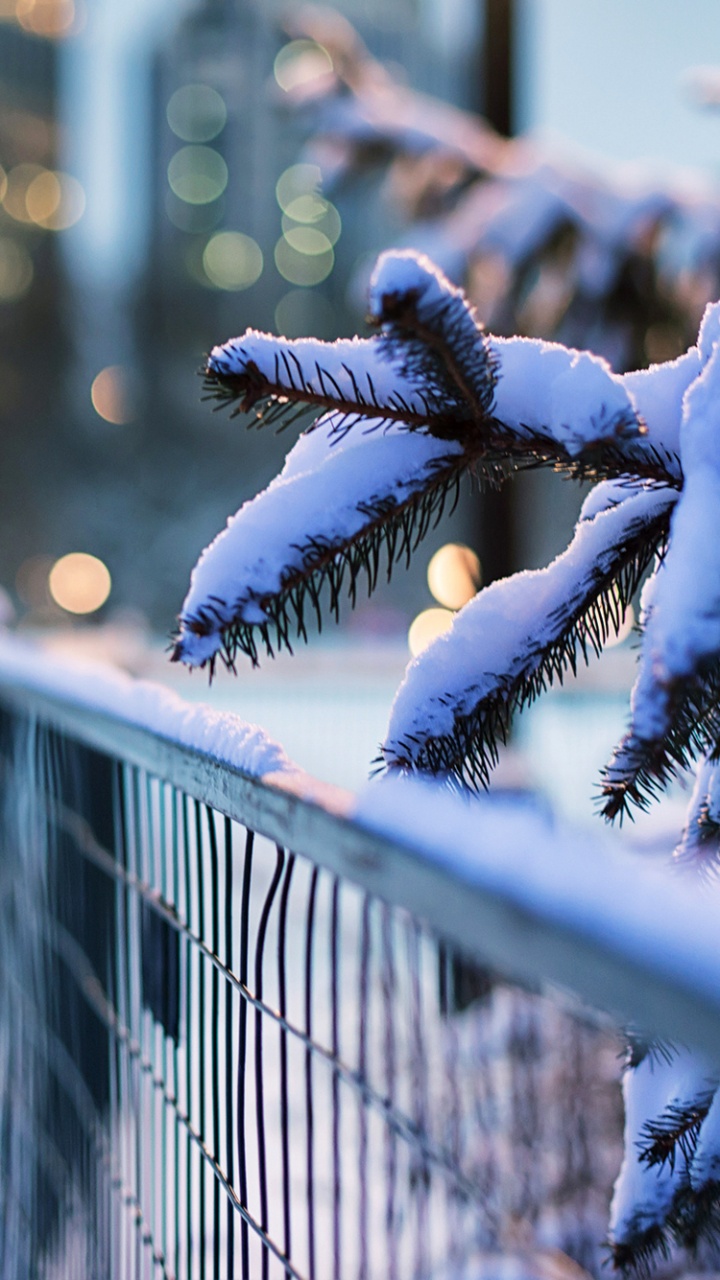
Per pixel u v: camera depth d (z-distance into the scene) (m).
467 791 0.98
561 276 3.94
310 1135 0.96
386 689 6.55
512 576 1.00
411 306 0.90
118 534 28.28
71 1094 1.33
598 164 4.00
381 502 0.96
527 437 0.95
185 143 45.09
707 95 3.53
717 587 0.86
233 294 31.14
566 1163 1.47
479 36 4.32
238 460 28.22
